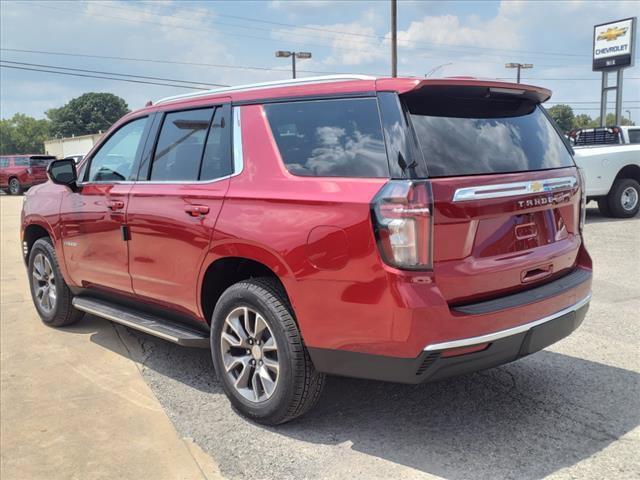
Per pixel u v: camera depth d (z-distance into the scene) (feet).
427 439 10.70
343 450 10.43
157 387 13.51
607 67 81.97
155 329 13.35
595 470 9.55
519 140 11.07
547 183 11.02
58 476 9.93
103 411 12.31
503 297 10.15
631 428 10.91
